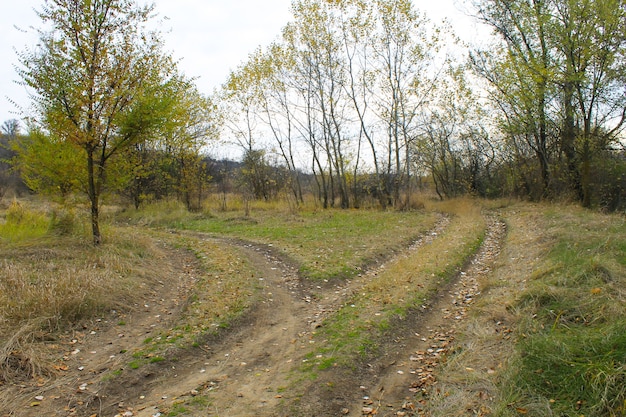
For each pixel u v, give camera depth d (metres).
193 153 24.62
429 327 7.50
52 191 12.28
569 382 4.67
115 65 11.14
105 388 5.39
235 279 10.05
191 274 10.77
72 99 10.70
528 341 5.67
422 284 9.32
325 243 14.05
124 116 11.34
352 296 8.94
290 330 7.46
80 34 10.73
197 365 6.18
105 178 12.02
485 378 5.32
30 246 10.59
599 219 12.99
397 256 12.91
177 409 4.95
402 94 25.88
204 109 25.30
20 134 13.12
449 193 32.16
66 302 7.23
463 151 30.91
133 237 12.60
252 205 26.52
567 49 17.98
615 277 7.04
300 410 4.91
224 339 7.07
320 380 5.51
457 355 6.12
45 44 10.56
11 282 7.78
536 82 19.23
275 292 9.46
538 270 8.67
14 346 5.93
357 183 32.56
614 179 18.11
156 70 11.91
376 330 6.99
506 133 24.09
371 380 5.71
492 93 22.22
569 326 5.97
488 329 6.77
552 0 18.59
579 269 7.70
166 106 11.90
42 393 5.23
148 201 25.05
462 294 9.08
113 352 6.38
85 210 13.82
